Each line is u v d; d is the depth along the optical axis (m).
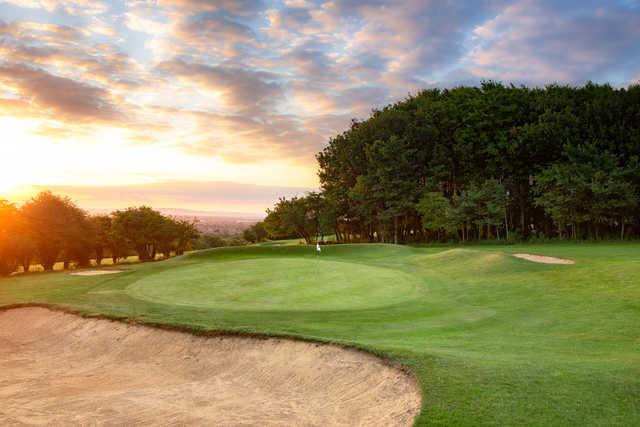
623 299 15.36
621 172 46.50
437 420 6.70
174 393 10.02
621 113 52.81
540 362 9.09
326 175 73.12
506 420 6.55
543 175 51.66
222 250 44.62
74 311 17.03
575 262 25.23
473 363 8.95
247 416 8.46
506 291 18.98
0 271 48.00
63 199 60.91
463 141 58.56
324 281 24.03
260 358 11.40
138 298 20.33
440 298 18.94
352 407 8.33
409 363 9.06
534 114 57.94
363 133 64.94
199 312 16.33
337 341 10.99
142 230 76.31
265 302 18.95
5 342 15.45
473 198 53.19
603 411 6.73
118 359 12.96
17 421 8.63
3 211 53.25
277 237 113.69
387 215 59.00
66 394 10.34
